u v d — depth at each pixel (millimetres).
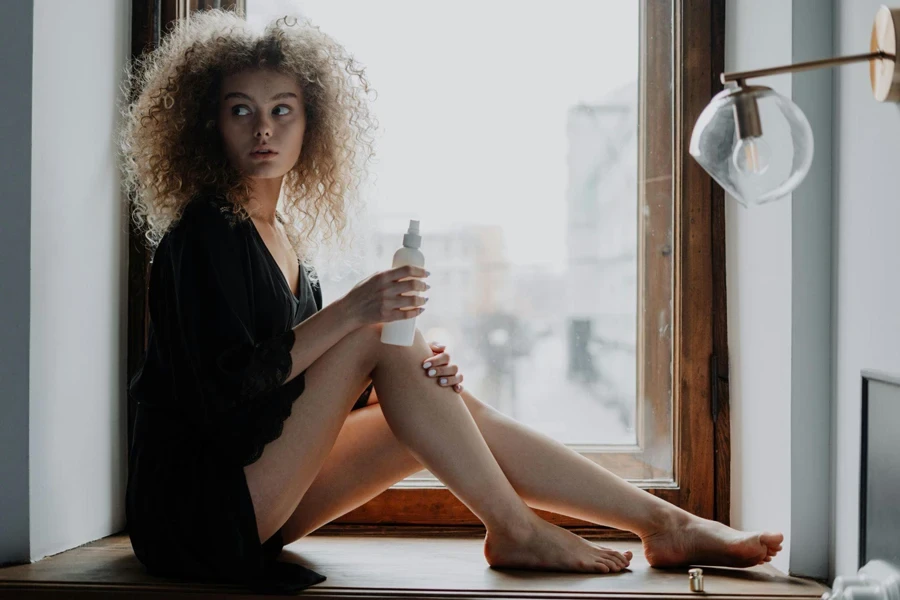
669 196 1878
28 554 1504
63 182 1589
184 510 1364
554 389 1901
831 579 1473
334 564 1537
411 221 1420
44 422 1535
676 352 1835
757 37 1648
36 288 1505
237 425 1365
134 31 1838
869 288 1335
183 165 1557
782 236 1535
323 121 1655
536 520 1476
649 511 1507
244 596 1337
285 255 1635
